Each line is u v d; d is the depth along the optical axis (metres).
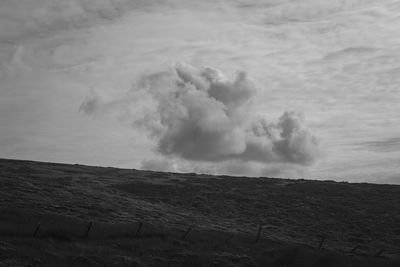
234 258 29.66
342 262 30.75
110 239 32.38
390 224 60.81
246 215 62.91
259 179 90.94
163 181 83.69
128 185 74.69
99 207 48.75
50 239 29.16
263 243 38.88
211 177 92.81
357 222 61.44
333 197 74.88
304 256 30.88
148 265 25.97
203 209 63.56
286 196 74.88
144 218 48.00
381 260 34.25
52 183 58.97
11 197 45.56
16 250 24.58
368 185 85.88
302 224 59.84
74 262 24.16
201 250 31.83
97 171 90.00
